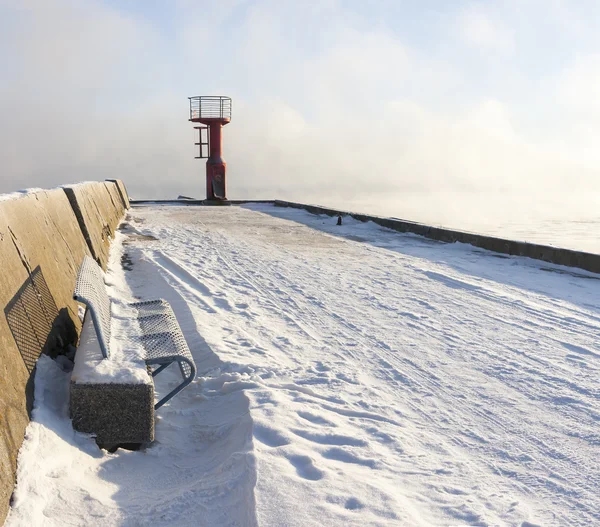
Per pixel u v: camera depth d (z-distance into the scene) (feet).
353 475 10.70
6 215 13.92
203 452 12.78
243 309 25.13
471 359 18.85
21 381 10.97
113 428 12.07
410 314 24.58
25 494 8.91
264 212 78.79
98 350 13.26
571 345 20.24
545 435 13.34
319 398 15.14
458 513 9.81
